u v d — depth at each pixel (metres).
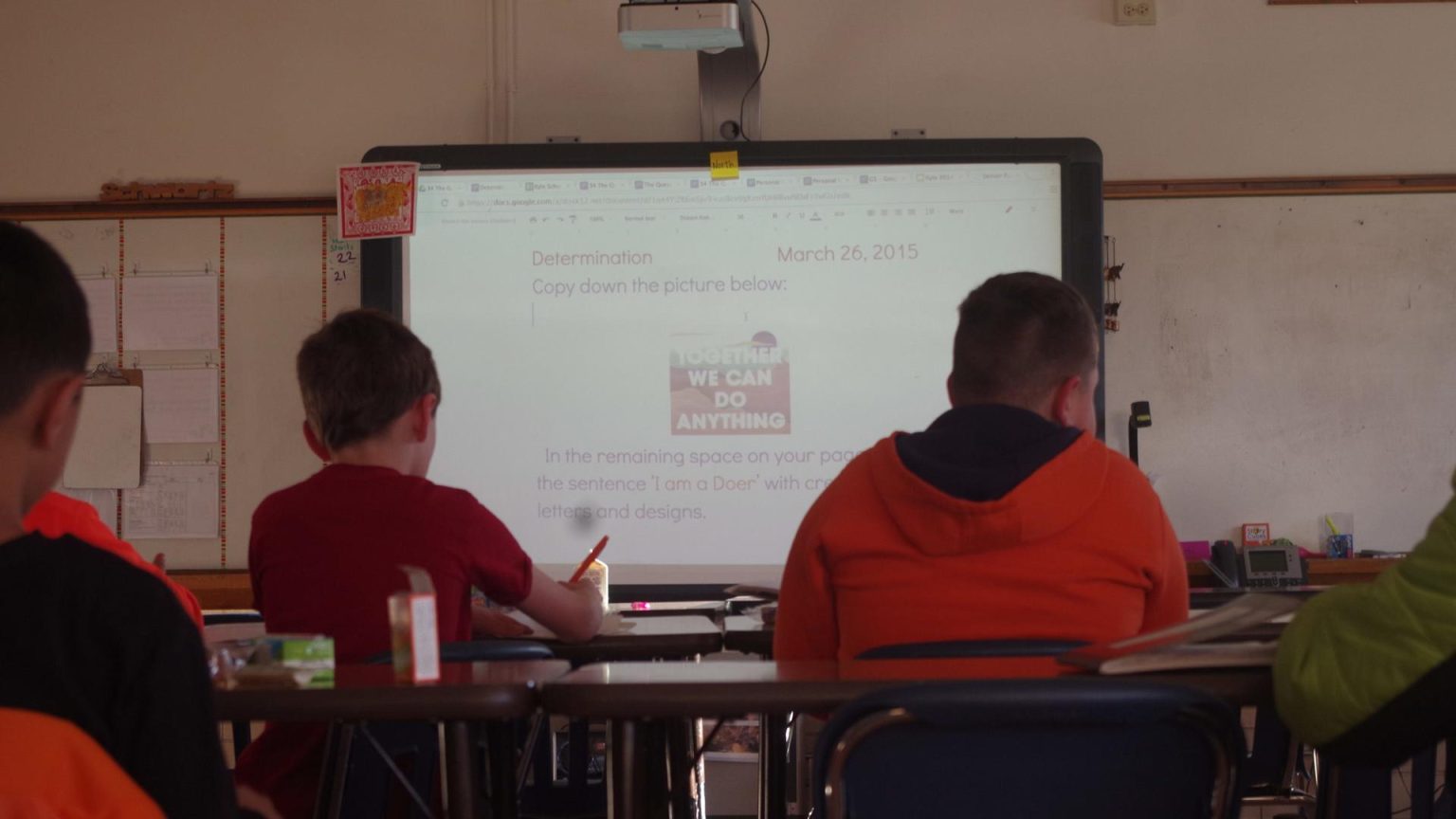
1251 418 3.79
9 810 0.83
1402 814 3.26
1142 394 3.80
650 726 1.40
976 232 3.66
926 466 1.52
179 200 3.86
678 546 3.68
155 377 3.86
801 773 3.24
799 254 3.69
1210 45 3.85
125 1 3.93
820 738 1.17
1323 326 3.79
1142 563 1.53
